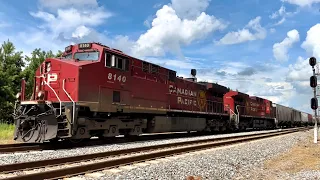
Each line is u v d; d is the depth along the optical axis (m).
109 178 7.54
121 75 16.61
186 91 24.69
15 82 45.84
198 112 26.05
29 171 8.20
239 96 35.34
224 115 31.52
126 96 16.92
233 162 11.49
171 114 22.52
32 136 13.30
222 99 32.19
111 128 16.05
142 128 19.11
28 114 13.61
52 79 14.54
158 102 20.28
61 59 15.01
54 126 13.01
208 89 28.83
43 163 8.84
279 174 9.76
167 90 21.62
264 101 46.44
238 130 36.03
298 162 12.73
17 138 13.62
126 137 18.30
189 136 24.11
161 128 20.83
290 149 17.53
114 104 15.94
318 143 21.34
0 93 41.44
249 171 10.11
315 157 14.21
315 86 21.30
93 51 15.49
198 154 13.10
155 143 16.66
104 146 14.09
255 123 41.16
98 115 15.33
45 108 13.34
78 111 13.84
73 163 9.55
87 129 14.43
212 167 10.02
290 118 59.22
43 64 15.03
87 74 14.38
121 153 11.98
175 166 9.66
